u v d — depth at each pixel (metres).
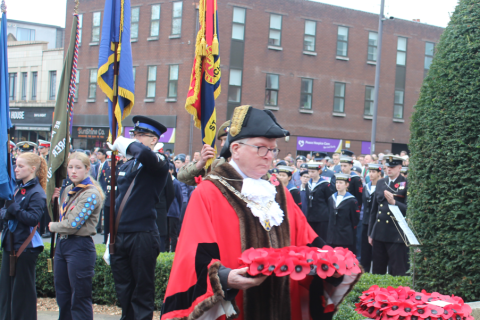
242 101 24.44
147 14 24.81
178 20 24.00
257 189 2.48
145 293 4.15
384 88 28.66
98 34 26.77
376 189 7.04
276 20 25.20
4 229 4.65
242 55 24.38
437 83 4.56
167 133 24.28
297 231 2.73
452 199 4.34
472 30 4.42
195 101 4.11
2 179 4.46
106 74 4.69
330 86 26.92
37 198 4.61
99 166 13.45
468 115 4.25
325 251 2.40
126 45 4.69
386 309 2.93
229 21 23.98
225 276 2.17
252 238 2.41
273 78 25.28
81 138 27.59
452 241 4.39
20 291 4.55
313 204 8.98
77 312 4.32
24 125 30.92
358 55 27.69
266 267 2.13
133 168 4.24
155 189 4.23
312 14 26.12
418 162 4.65
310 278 2.64
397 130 29.23
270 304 2.43
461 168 4.29
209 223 2.36
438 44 4.78
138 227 4.12
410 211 4.78
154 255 4.23
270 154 2.52
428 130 4.57
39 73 30.69
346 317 4.11
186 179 4.08
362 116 28.00
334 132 27.17
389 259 6.67
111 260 4.23
